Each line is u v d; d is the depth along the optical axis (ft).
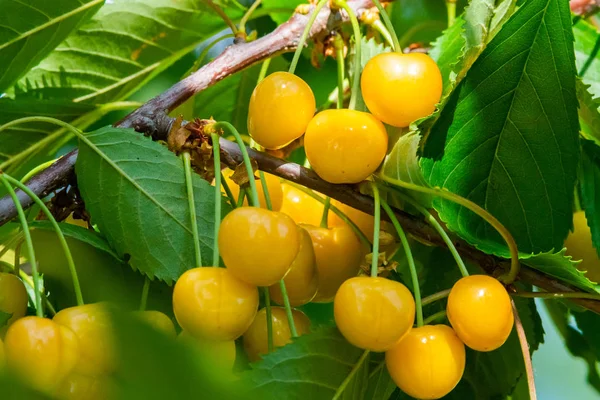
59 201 1.77
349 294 1.61
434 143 1.74
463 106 1.74
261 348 1.69
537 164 1.77
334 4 1.95
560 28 1.73
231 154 1.76
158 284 1.74
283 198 1.85
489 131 1.76
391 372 1.65
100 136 1.73
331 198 1.82
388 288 1.61
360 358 1.66
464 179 1.77
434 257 1.96
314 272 1.73
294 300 1.72
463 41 1.86
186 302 1.58
